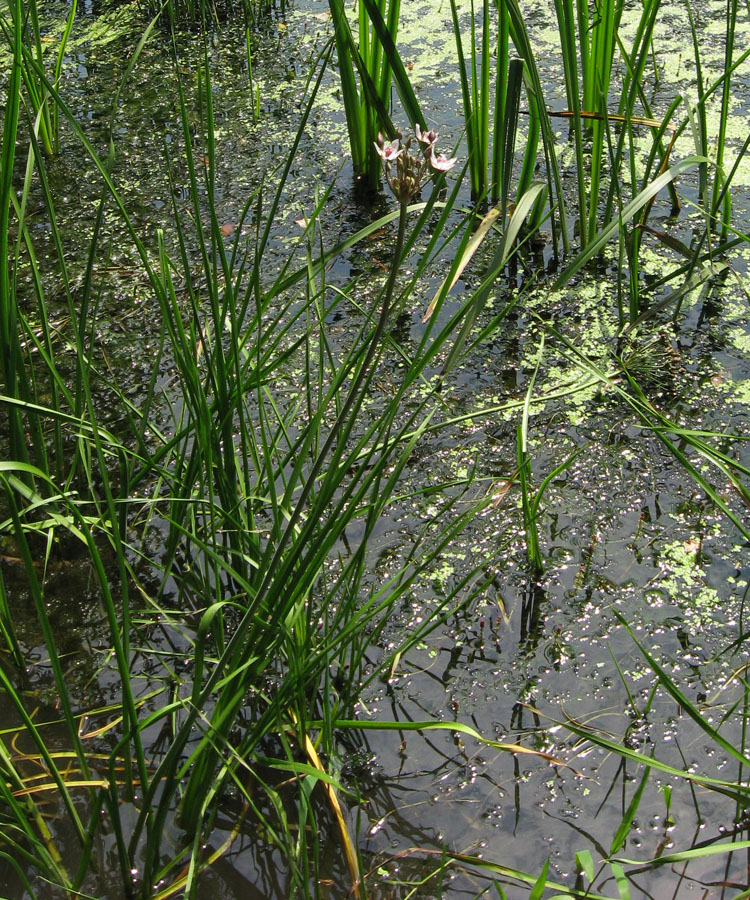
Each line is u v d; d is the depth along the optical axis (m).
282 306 3.04
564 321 2.92
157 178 3.80
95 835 1.69
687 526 2.23
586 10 3.11
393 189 1.20
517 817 1.67
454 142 3.76
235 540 1.99
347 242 1.79
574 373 2.71
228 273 1.76
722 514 2.25
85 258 3.37
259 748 1.81
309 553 1.57
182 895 1.59
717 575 2.10
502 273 3.14
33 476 2.12
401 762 1.78
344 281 3.15
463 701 1.88
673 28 4.46
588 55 3.23
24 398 2.10
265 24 5.00
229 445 1.97
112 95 4.43
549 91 4.07
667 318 2.88
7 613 1.91
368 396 2.67
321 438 2.52
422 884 1.58
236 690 1.57
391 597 1.77
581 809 1.68
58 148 4.03
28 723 1.51
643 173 3.50
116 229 3.52
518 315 2.96
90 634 2.08
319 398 1.79
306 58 4.59
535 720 1.84
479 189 3.47
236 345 1.79
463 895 1.57
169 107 4.29
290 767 1.53
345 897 1.58
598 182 3.02
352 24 4.82
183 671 1.99
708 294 2.96
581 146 2.93
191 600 2.14
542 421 2.56
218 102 4.30
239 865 1.64
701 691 1.86
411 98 2.76
